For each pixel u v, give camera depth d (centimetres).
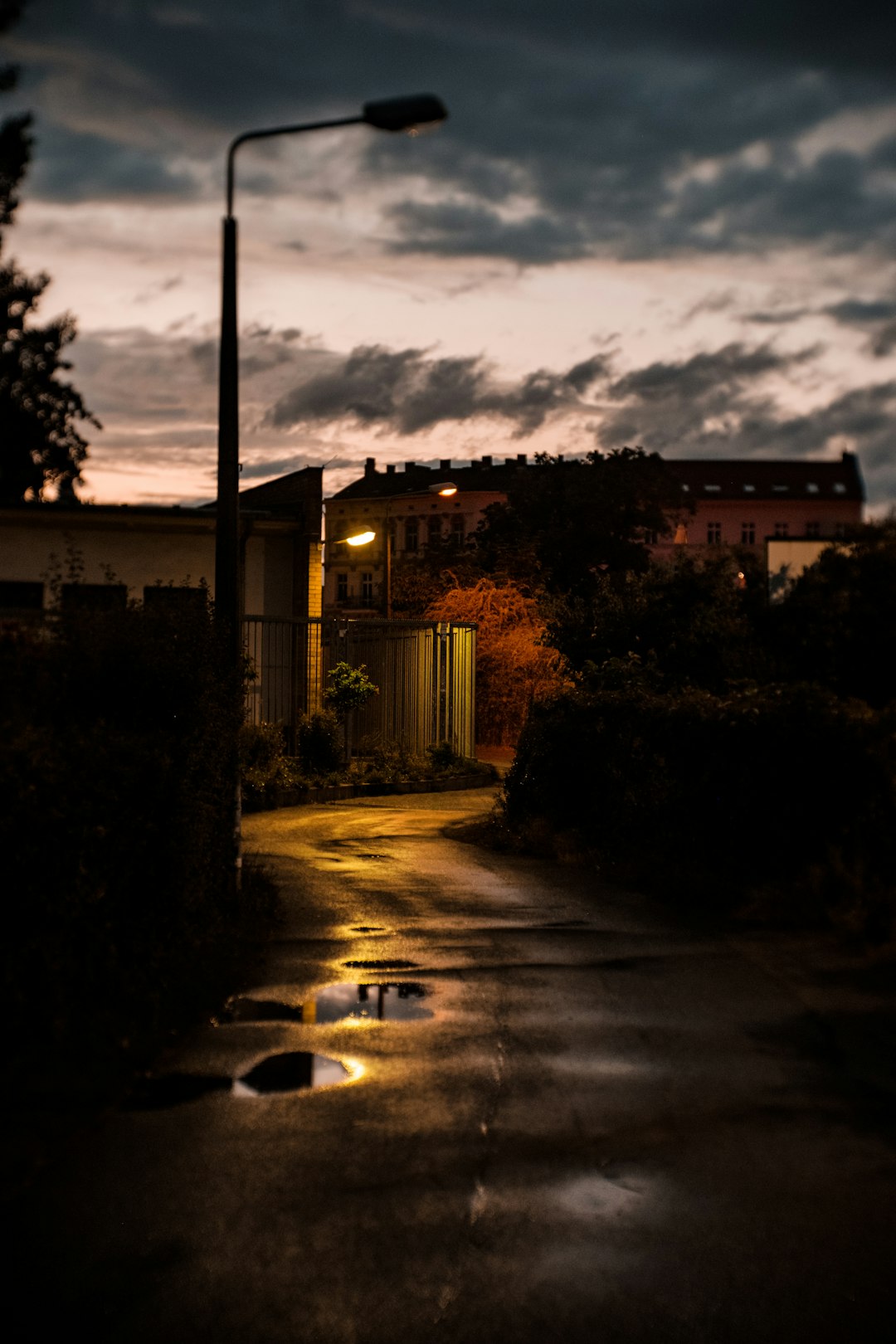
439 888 1311
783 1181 526
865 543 1464
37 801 694
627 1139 575
